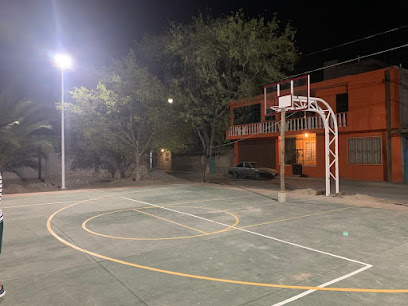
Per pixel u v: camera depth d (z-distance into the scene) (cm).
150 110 2041
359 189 1817
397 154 2125
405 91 2186
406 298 436
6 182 2406
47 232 820
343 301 428
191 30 2189
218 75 2166
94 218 988
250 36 2005
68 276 521
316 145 2503
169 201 1327
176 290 464
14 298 442
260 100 2308
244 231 807
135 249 664
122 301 432
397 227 842
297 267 554
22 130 1938
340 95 2356
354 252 636
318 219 945
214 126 2308
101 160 2823
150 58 2439
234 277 511
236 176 2731
